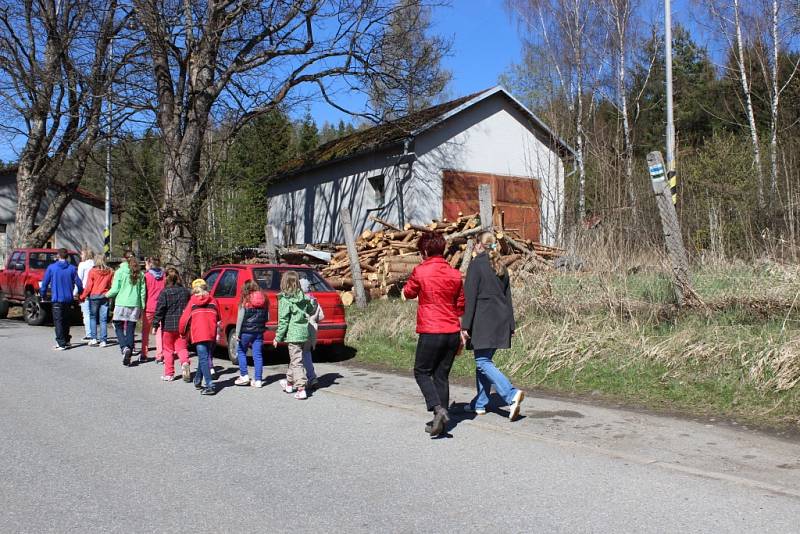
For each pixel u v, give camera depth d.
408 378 9.66
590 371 8.63
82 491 4.96
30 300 17.78
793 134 25.58
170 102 19.02
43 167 23.45
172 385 9.28
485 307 6.84
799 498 4.64
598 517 4.36
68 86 20.73
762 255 10.96
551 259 16.39
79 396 8.46
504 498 4.75
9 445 6.19
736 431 6.34
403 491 4.93
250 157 23.27
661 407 7.32
